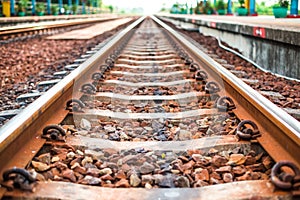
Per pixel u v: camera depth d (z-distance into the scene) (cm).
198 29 1861
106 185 236
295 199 198
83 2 5541
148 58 782
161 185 234
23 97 473
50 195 205
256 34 830
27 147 270
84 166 261
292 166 210
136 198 212
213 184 237
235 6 2503
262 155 270
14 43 1270
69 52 1011
